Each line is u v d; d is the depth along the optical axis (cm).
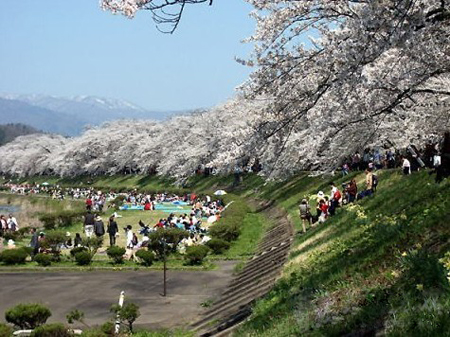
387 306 815
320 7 1256
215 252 3228
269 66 1353
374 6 959
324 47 1292
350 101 1333
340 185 3791
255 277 2131
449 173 1277
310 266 1584
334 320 879
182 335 1645
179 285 2445
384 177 3141
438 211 1205
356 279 1062
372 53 998
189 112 10231
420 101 2119
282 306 1218
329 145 2219
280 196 4622
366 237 1443
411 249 1042
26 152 14350
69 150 11819
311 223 2889
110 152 11106
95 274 2759
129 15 970
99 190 9256
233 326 1387
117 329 1688
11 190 11644
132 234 3325
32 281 2611
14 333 1600
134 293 2333
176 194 7638
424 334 646
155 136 10269
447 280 754
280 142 1416
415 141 2639
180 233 3148
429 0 1053
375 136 2611
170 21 883
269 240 3234
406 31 984
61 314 2022
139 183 9594
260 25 1318
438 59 1226
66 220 4972
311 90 1358
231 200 5481
